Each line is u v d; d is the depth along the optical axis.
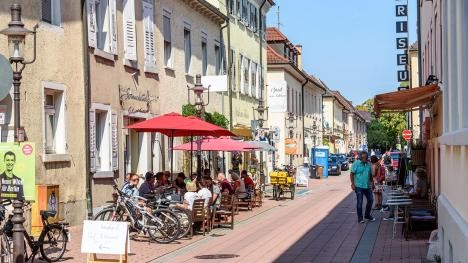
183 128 20.73
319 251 16.83
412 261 14.73
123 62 25.73
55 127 21.08
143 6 27.70
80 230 20.48
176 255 16.47
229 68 41.84
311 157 72.50
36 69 19.50
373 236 19.53
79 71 22.02
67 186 21.16
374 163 29.27
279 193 37.31
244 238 19.95
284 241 19.03
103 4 24.42
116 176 25.09
